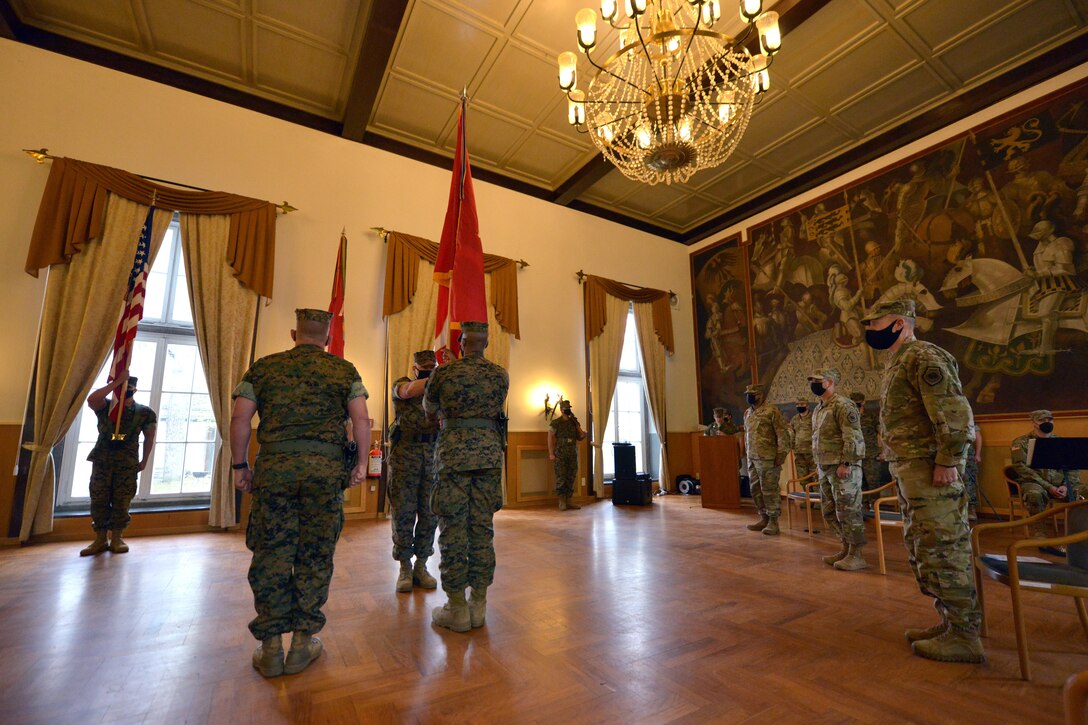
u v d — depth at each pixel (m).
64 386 5.39
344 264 7.27
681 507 8.15
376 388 7.43
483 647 2.39
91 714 1.78
